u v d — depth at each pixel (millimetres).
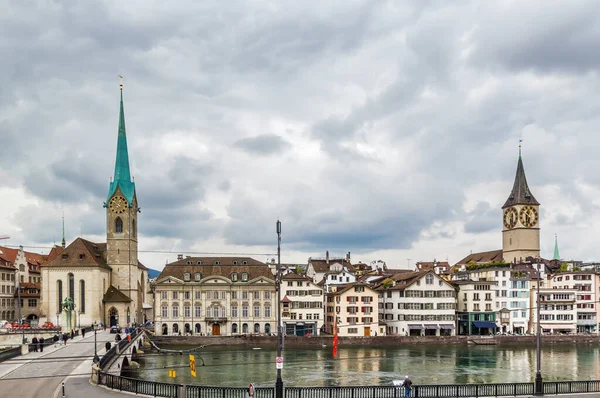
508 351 134750
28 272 187125
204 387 55438
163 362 108438
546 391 61031
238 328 157125
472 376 92562
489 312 168625
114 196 176750
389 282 176500
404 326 160250
